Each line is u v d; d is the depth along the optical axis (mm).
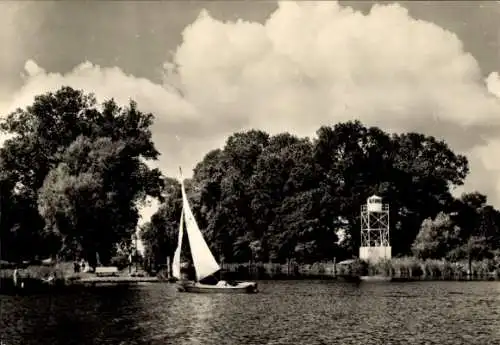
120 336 37562
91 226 82875
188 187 122500
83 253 84688
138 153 94750
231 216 120375
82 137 87812
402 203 126250
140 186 95688
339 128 124625
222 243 118062
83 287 67000
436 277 89750
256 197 122375
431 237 102875
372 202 107812
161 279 77625
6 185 82188
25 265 78625
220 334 38219
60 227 80000
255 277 91812
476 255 100000
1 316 44781
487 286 72250
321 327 40688
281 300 56250
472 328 40406
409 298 58344
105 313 46656
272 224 117688
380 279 85750
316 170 125938
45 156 93250
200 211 118750
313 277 91312
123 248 98188
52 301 53719
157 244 102312
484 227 121062
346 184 128125
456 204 125625
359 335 37875
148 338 37062
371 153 127562
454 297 59312
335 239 118625
